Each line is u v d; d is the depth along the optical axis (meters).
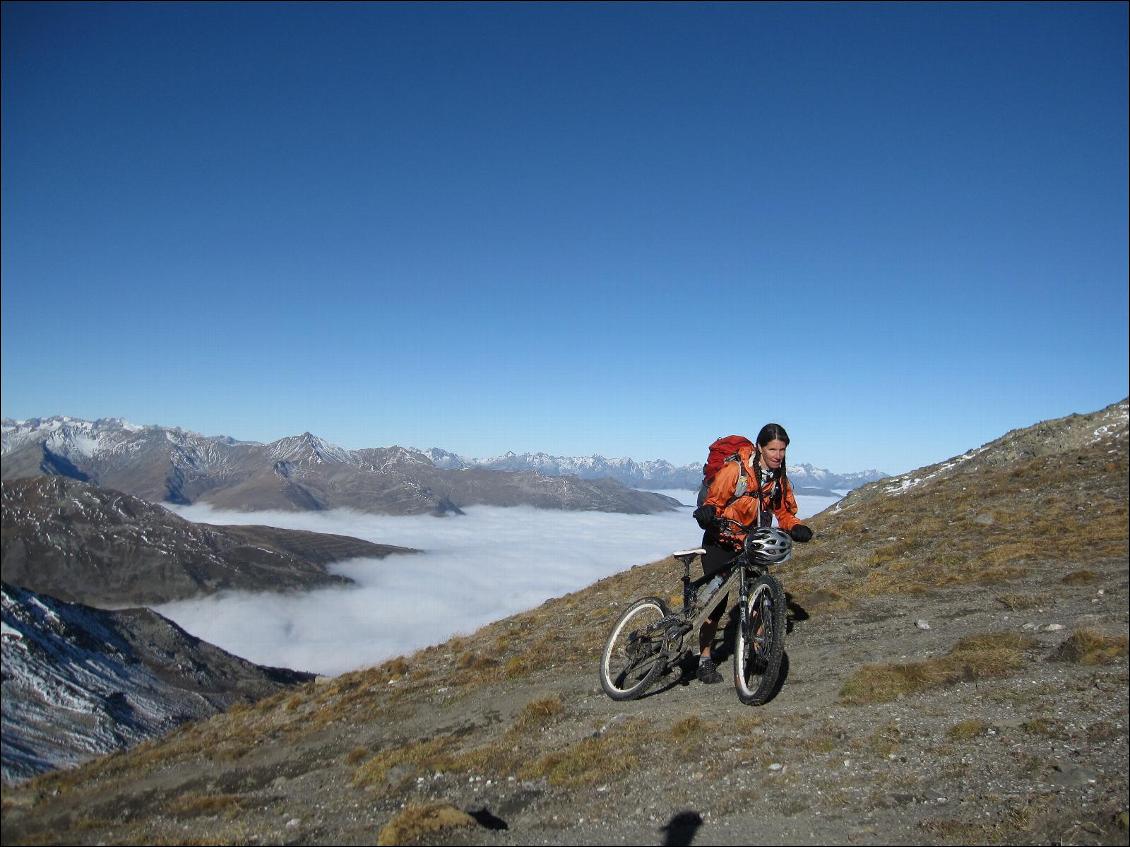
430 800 4.30
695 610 4.80
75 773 6.10
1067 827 3.14
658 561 14.16
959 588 7.71
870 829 3.27
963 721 4.07
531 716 5.28
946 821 3.26
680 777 3.92
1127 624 5.52
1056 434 18.67
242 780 5.42
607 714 5.04
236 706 8.97
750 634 4.54
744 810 3.54
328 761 5.54
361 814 4.29
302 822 4.30
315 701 8.00
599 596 11.60
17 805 5.47
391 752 5.20
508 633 9.99
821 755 3.91
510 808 3.99
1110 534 9.14
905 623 6.53
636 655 5.15
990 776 3.54
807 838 3.26
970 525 11.05
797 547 11.66
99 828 4.79
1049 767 3.54
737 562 4.53
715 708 4.69
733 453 4.48
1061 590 7.05
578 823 3.67
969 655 4.99
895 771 3.68
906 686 4.64
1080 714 3.98
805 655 5.83
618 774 4.11
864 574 9.05
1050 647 5.24
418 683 7.38
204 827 4.51
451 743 5.26
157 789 5.47
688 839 3.37
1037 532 10.00
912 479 21.34
